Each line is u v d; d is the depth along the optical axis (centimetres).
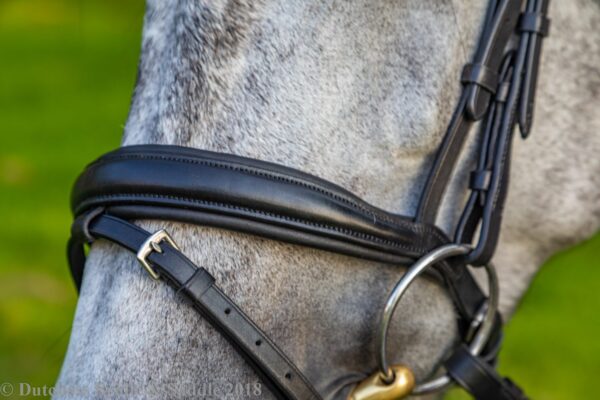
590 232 304
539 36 264
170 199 234
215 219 233
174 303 234
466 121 257
